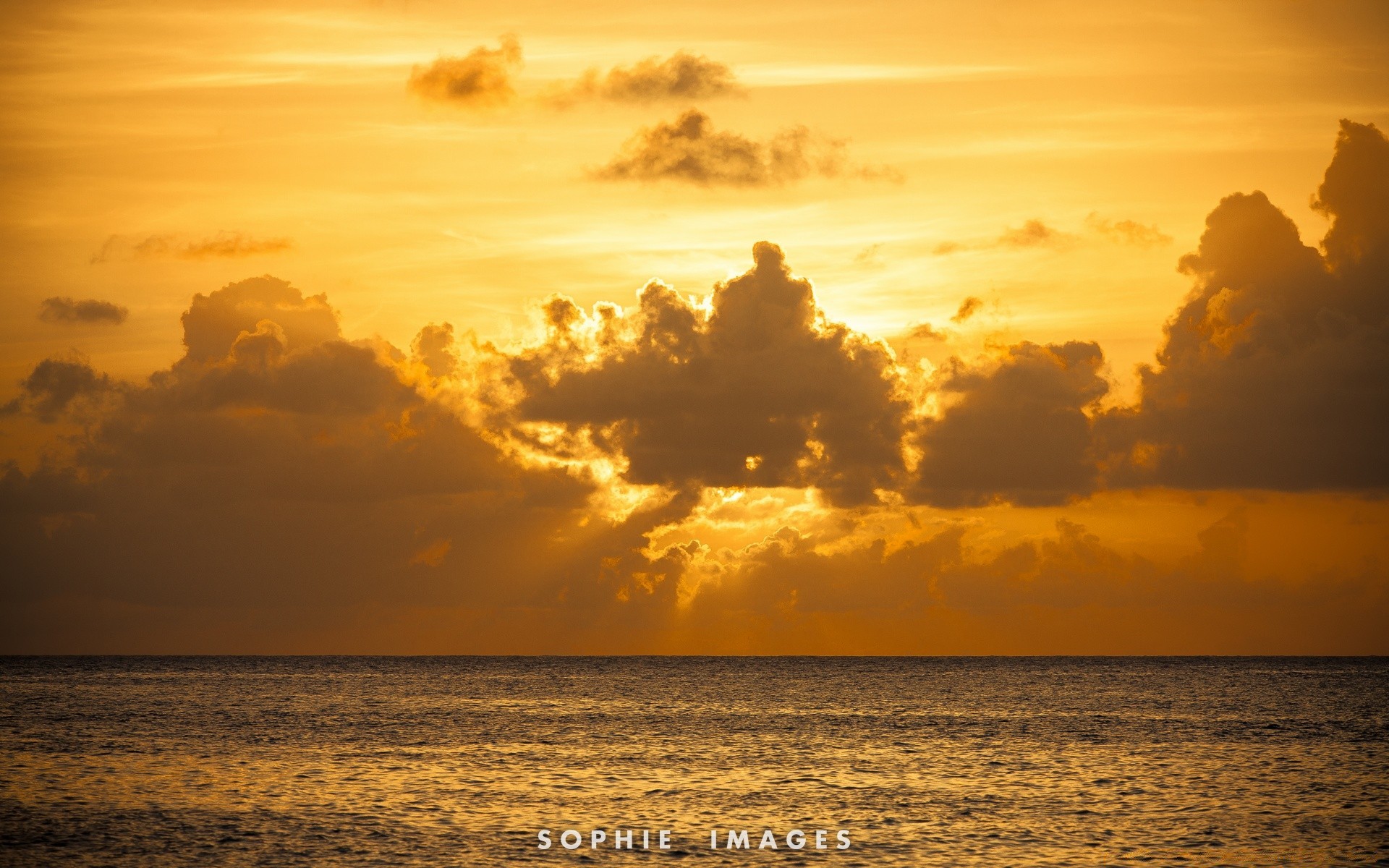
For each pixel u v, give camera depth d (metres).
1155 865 43.50
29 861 42.62
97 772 64.19
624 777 64.62
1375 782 63.16
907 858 44.59
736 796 58.16
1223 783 62.69
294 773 64.75
